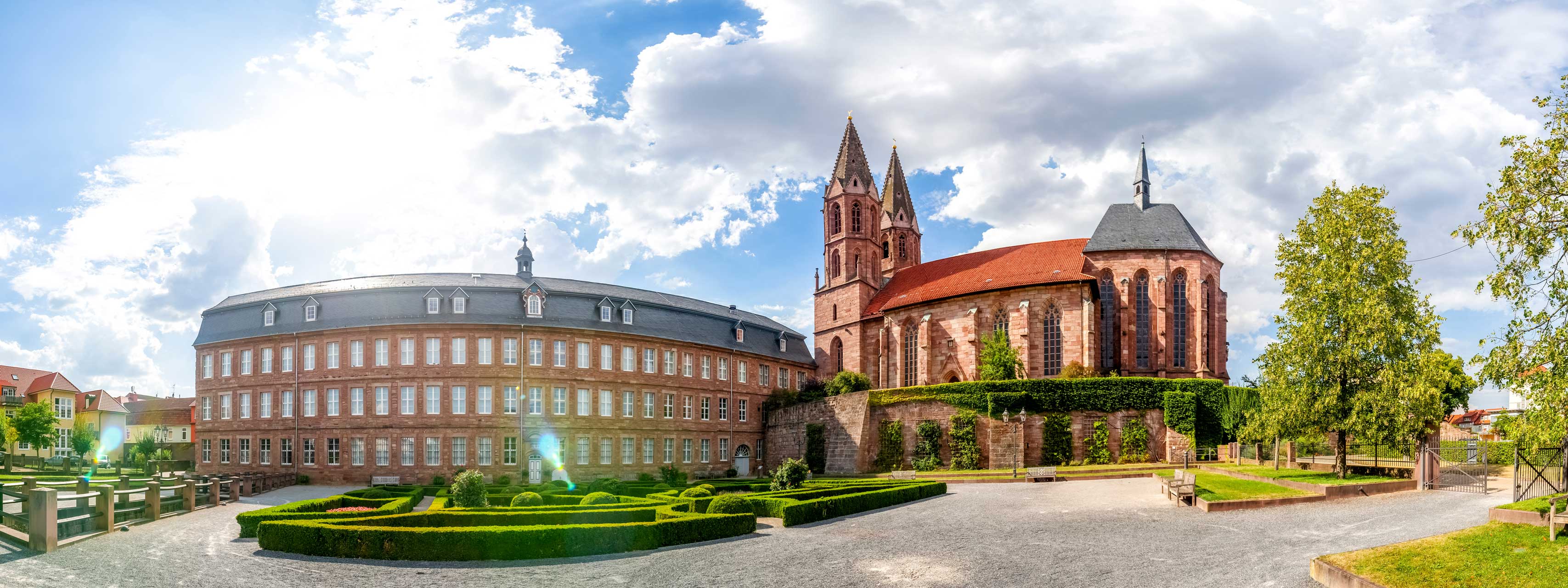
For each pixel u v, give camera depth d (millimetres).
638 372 76375
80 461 86562
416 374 69625
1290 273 45656
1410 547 22609
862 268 103312
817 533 32219
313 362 72062
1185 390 69438
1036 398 69750
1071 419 69625
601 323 75062
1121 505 38750
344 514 33625
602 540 28031
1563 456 28938
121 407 121688
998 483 56594
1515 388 23672
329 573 25188
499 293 72625
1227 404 68562
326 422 70625
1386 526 29062
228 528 35594
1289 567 23047
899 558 26219
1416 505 34031
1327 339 43344
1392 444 41750
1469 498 35469
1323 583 21312
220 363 76812
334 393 70812
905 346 93562
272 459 72438
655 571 24906
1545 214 22891
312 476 70125
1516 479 30969
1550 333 22797
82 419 117000
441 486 61781
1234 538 27953
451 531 27219
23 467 83750
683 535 29984
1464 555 21375
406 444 69000
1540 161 22984
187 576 24906
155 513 38812
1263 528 30031
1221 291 87438
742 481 60219
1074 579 22547
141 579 24359
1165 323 83312
